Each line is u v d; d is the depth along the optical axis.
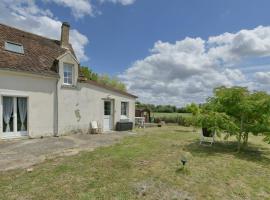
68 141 10.30
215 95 9.98
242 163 6.94
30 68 10.71
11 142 9.51
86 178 5.03
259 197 4.41
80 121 13.30
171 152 8.16
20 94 10.30
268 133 8.35
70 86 12.63
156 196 4.21
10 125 10.13
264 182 5.26
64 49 14.64
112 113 15.84
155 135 13.52
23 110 10.62
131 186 4.63
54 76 11.67
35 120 10.95
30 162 6.32
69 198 4.01
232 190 4.68
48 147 8.66
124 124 16.22
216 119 8.80
